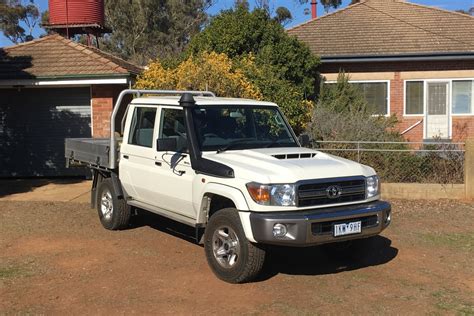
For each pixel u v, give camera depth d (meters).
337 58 17.30
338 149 10.83
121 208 7.96
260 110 7.02
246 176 5.54
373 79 17.72
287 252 7.05
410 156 10.85
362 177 5.92
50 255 6.93
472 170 10.29
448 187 10.36
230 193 5.62
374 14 20.61
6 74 13.41
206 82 11.15
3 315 4.99
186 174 6.38
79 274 6.15
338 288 5.66
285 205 5.43
